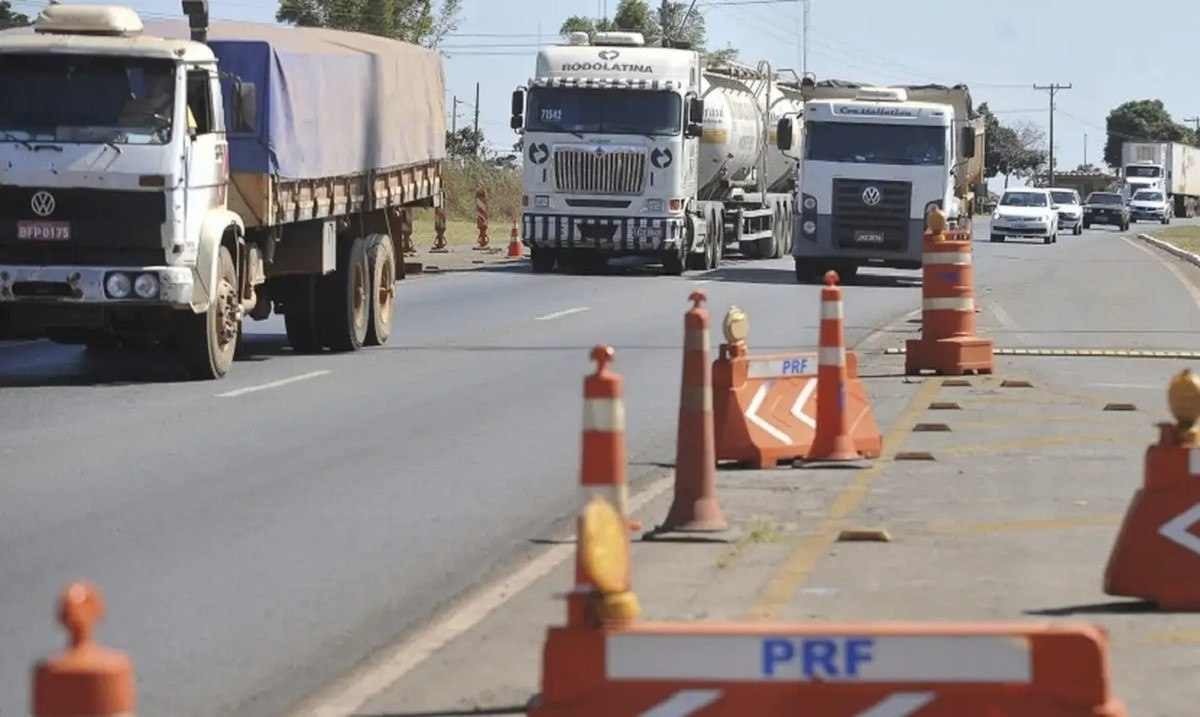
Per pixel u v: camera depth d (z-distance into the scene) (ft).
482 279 409.49
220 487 138.41
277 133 215.31
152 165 195.21
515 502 133.39
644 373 215.10
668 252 425.28
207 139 203.82
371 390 198.80
